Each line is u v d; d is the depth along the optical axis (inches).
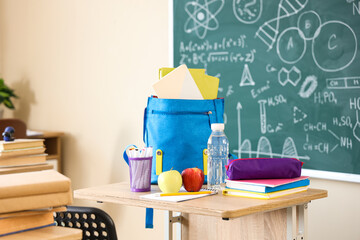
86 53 128.3
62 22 135.3
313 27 84.0
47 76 141.3
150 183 62.6
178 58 105.0
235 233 68.1
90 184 128.3
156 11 110.3
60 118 137.0
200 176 60.0
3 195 38.5
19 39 150.9
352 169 79.7
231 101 96.3
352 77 79.4
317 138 84.0
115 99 120.7
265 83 91.1
